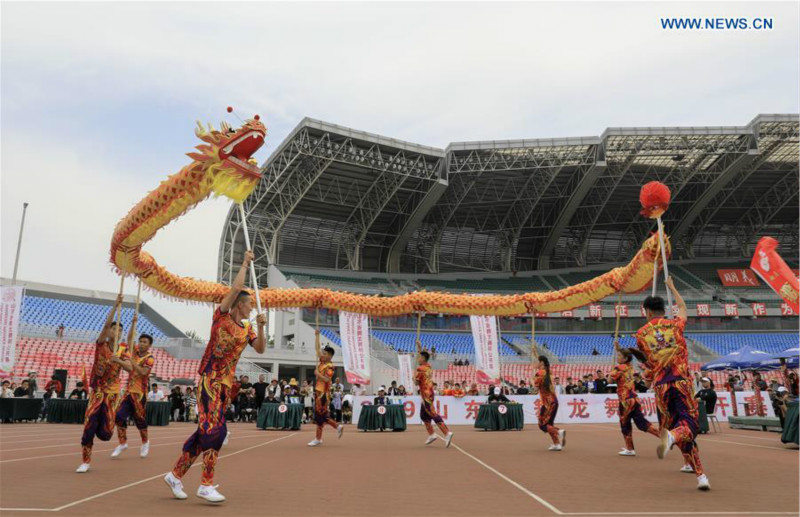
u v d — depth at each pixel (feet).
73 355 92.32
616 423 69.36
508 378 121.90
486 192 143.43
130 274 33.47
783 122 121.08
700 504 16.40
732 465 26.13
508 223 156.76
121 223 29.14
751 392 70.13
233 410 75.20
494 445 37.88
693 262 170.50
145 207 26.89
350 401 76.79
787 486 19.83
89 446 22.49
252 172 24.64
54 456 28.25
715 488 19.43
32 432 46.68
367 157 124.26
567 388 76.84
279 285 137.80
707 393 52.85
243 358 102.78
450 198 144.15
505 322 146.41
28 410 61.16
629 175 139.95
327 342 117.19
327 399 37.27
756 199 155.43
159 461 26.27
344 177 132.05
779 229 170.81
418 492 18.44
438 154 127.13
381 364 108.47
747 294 154.10
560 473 23.38
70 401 60.95
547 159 128.77
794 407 35.63
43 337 95.96
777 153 134.00
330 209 143.33
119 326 23.95
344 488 19.19
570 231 164.25
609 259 171.94
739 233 170.50
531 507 15.89
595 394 70.33
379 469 24.49
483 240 163.53
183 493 16.79
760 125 121.49
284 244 148.25
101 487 18.75
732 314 144.77
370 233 154.20
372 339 122.01
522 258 168.76
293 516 14.49
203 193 25.46
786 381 60.18
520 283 159.84
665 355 19.71
